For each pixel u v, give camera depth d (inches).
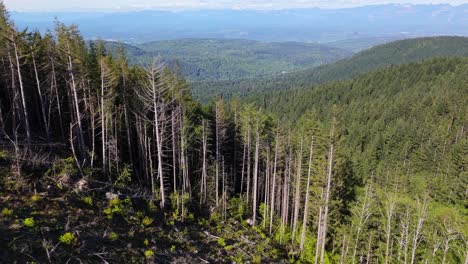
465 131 2888.8
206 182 1537.9
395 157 2802.7
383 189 2049.7
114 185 1127.6
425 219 1111.6
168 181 1552.7
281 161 1557.6
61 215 818.8
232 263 1017.5
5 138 1093.1
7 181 858.1
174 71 1616.6
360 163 2568.9
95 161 1262.3
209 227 1266.0
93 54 1489.9
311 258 1259.8
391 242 1150.3
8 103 1360.7
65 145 1255.5
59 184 938.7
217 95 1951.3
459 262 1033.5
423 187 2068.2
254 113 1563.7
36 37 1403.8
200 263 921.5
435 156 2556.6
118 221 927.7
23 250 639.8
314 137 1234.6
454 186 1958.7
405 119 3686.0
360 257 1148.5
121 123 1450.5
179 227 1126.4
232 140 1817.2
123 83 1381.6
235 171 1787.6
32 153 1035.9
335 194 1272.1
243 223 1467.8
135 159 1537.9
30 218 728.3
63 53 1174.3
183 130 1368.1
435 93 4119.1
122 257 772.0
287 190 1493.6
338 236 1270.9
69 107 1365.7
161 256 858.8
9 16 1198.9
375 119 4106.8
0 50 1089.4
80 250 719.7
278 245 1342.3
